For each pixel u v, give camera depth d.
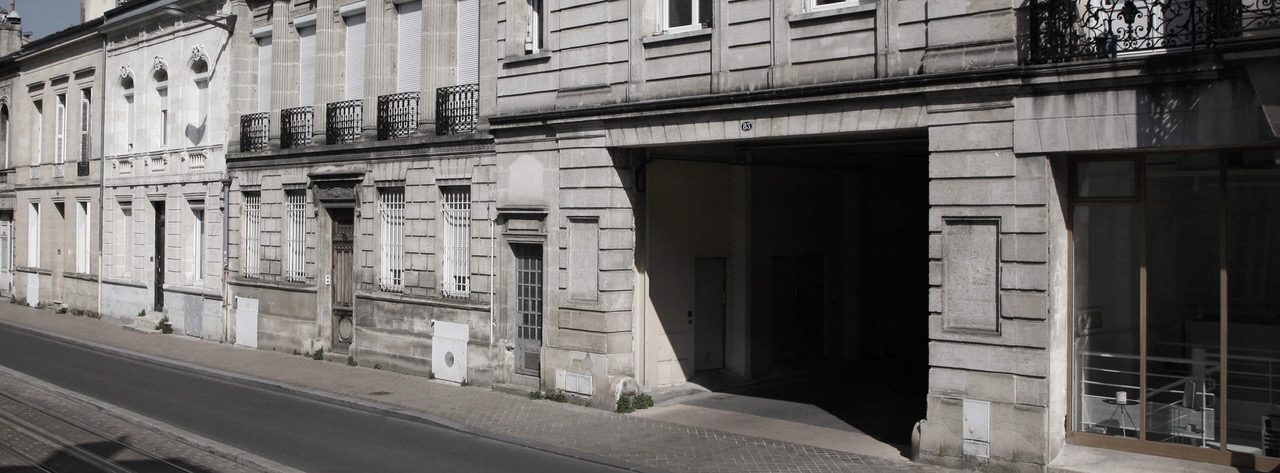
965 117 10.94
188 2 24.86
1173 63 9.61
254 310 22.45
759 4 12.90
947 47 11.08
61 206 32.62
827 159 18.22
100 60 29.62
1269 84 9.16
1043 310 10.45
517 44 16.19
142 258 27.36
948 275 11.12
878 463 11.37
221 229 23.75
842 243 19.03
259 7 22.98
